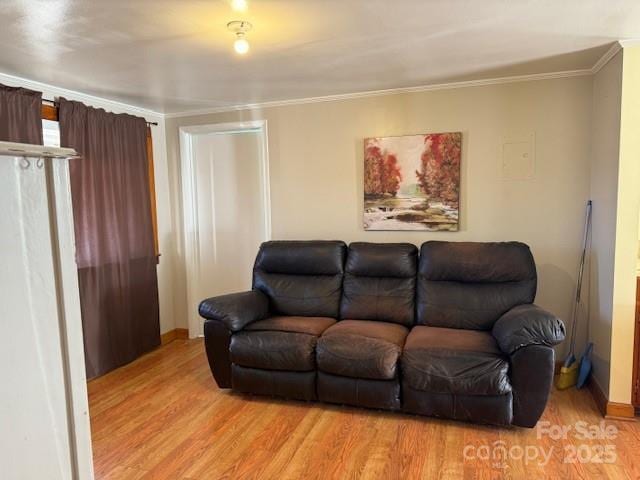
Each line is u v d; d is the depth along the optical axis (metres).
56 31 2.26
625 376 2.71
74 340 0.64
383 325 3.17
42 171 0.59
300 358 2.91
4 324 0.55
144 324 4.04
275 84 3.42
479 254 3.23
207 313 3.16
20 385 0.57
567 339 3.40
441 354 2.65
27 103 2.91
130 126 3.87
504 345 2.58
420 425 2.70
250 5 2.01
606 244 2.87
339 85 3.51
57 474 0.62
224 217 4.41
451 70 3.16
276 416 2.86
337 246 3.62
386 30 2.36
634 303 2.66
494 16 2.20
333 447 2.48
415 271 3.41
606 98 2.91
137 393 3.24
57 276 0.61
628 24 2.33
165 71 2.99
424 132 3.64
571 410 2.85
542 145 3.37
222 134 4.32
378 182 3.78
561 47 2.70
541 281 3.44
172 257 4.52
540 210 3.42
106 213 3.60
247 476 2.24
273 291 3.61
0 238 0.54
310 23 2.24
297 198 4.07
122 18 2.12
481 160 3.52
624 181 2.64
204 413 2.92
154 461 2.38
